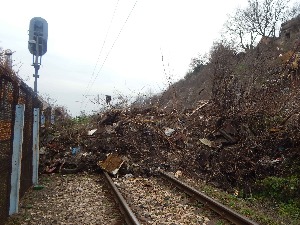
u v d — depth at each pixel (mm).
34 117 11102
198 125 16875
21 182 9039
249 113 15242
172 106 19938
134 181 12383
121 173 13781
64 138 16312
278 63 26109
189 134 16500
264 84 17438
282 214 9977
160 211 8297
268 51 37125
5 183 6977
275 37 55875
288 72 20953
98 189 10867
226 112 15703
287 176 12953
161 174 13484
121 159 14141
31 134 10695
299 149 13586
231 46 45562
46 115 17922
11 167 7469
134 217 6859
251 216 7898
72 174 13891
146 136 16469
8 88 6816
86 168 14391
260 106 15383
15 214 7582
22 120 7699
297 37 41875
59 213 8016
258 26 59344
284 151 13914
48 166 14289
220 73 16781
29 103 9852
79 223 7301
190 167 14352
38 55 16094
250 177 13602
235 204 8984
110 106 19516
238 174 13570
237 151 14148
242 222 6996
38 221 7348
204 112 17547
